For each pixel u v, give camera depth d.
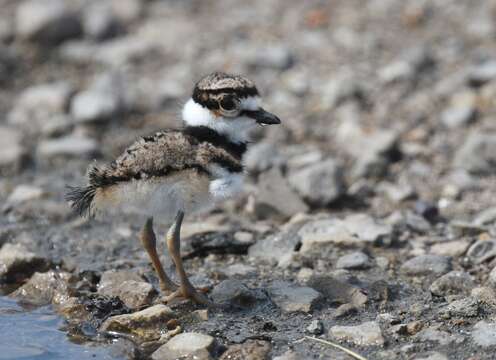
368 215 11.95
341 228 11.03
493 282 9.34
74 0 20.55
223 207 12.45
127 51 18.47
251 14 20.38
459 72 16.88
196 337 8.14
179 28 19.59
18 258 10.19
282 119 15.53
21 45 18.83
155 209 8.55
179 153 8.29
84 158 14.54
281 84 16.94
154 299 9.34
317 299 9.12
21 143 15.07
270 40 18.86
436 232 11.41
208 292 9.46
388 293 9.27
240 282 9.41
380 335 8.23
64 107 16.19
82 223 11.96
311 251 10.59
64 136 15.38
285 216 12.03
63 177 13.98
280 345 8.23
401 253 10.59
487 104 15.47
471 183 12.98
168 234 8.96
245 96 8.64
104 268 10.43
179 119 9.59
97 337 8.63
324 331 8.52
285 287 9.45
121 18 20.14
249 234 11.27
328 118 15.56
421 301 9.21
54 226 12.05
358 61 17.75
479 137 13.66
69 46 18.83
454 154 14.02
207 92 8.60
